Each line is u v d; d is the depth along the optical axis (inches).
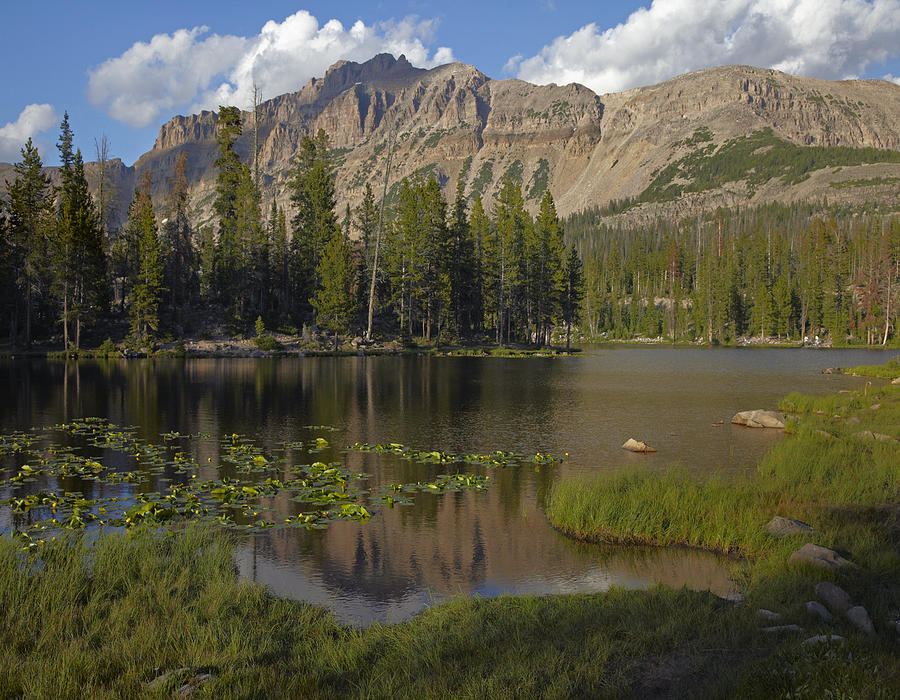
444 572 449.4
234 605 364.2
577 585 426.0
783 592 358.3
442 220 3430.1
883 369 2160.4
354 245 3969.0
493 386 1744.6
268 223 3909.9
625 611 338.6
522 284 3806.6
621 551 495.2
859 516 535.5
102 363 2340.1
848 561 404.5
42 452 850.8
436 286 3435.0
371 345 3203.7
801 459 740.7
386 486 698.2
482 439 990.4
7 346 2736.2
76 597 356.5
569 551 495.2
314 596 405.1
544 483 714.2
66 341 2625.5
